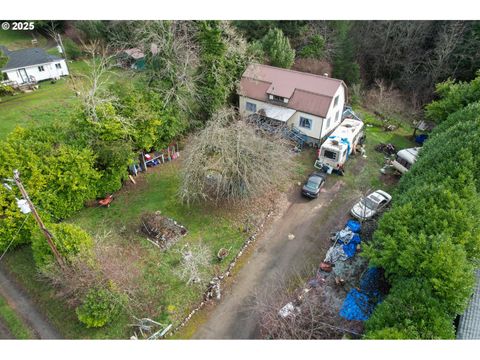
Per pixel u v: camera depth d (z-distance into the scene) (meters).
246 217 24.95
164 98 28.56
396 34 46.03
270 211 25.62
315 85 32.75
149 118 26.55
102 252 19.80
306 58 43.22
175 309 19.02
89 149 23.61
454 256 15.16
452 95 32.75
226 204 25.92
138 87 29.22
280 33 38.97
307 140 33.66
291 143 31.67
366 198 25.58
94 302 17.31
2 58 37.38
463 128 23.06
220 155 23.86
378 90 45.91
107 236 22.77
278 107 33.19
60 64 45.31
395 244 16.78
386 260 17.02
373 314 16.09
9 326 18.06
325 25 44.94
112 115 24.80
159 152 30.00
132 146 26.84
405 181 23.11
